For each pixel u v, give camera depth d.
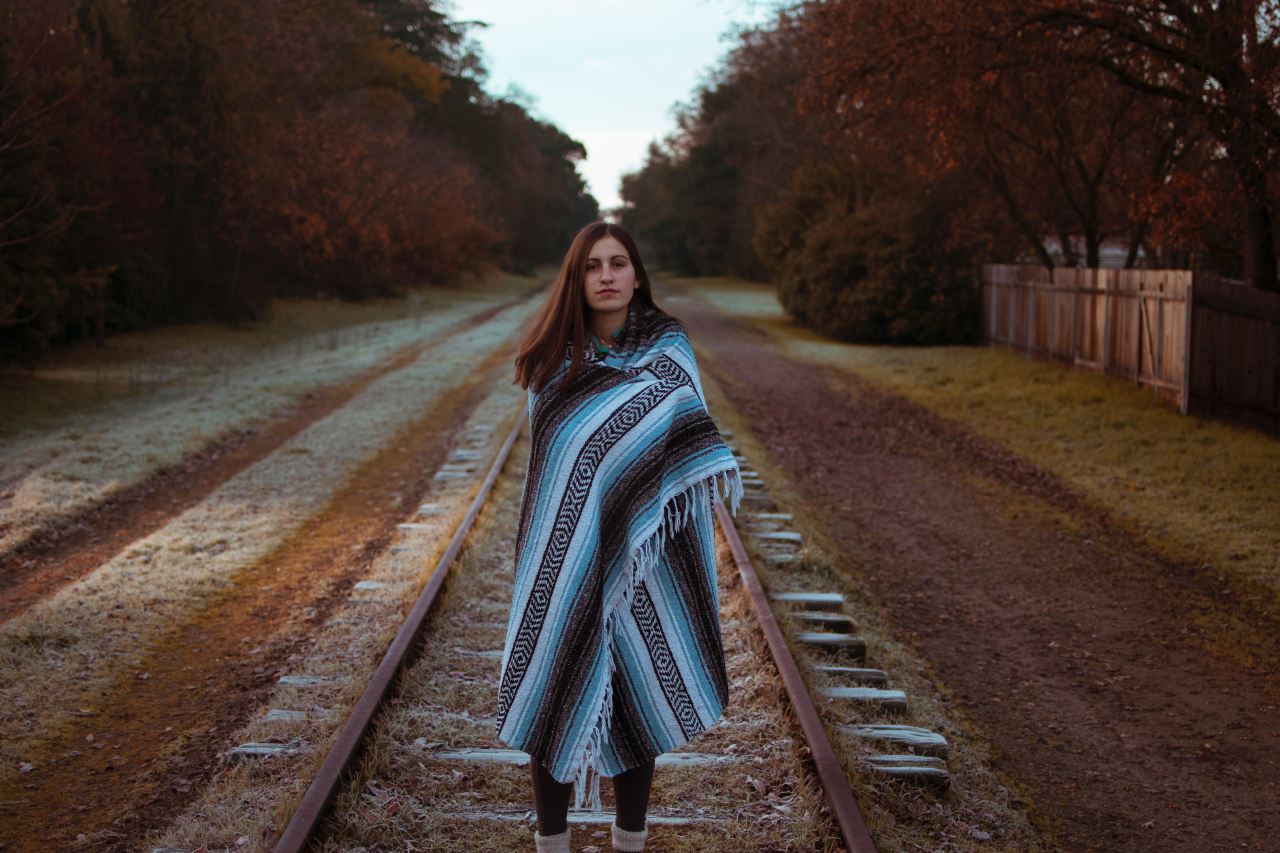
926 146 18.81
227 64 26.98
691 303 45.94
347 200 38.16
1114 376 16.83
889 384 18.41
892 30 14.70
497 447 11.21
